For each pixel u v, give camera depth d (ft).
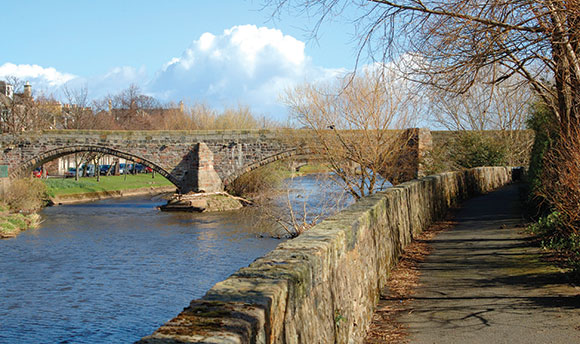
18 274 71.46
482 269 34.99
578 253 32.58
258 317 10.56
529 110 77.05
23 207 136.77
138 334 49.11
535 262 35.91
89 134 163.53
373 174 92.02
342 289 19.79
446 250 42.65
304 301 14.66
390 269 33.91
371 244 27.14
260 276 13.56
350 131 92.84
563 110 38.58
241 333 9.53
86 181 204.44
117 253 86.07
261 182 159.84
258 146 158.30
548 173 45.44
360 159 92.43
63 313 55.01
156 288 64.95
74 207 151.12
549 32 30.25
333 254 18.66
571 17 30.17
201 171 157.38
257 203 131.23
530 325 23.31
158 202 165.89
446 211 71.72
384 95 89.71
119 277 70.28
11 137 162.91
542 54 34.30
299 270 14.32
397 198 39.70
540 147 63.52
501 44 31.32
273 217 97.81
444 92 34.17
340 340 18.76
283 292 12.69
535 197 58.65
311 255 16.02
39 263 78.33
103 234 104.58
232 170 159.74
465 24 30.63
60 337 47.98
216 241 96.32
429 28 32.14
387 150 92.84
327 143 93.50
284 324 12.71
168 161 162.30
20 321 52.34
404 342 22.02
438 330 23.26
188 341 8.95
